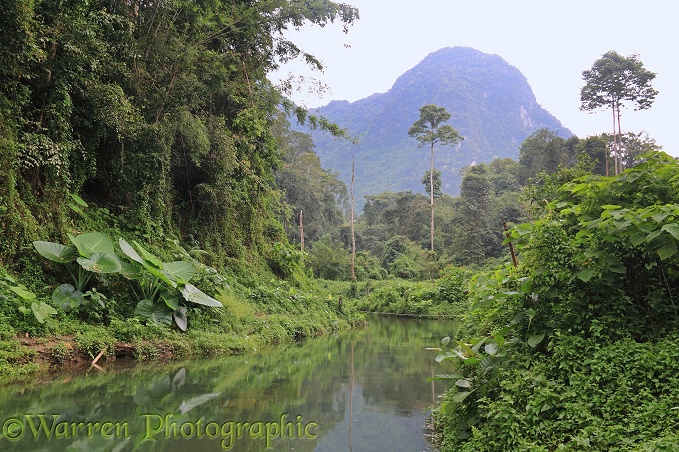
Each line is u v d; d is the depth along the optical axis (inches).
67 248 335.6
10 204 319.9
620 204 185.9
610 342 153.3
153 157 442.6
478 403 161.6
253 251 644.1
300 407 220.7
